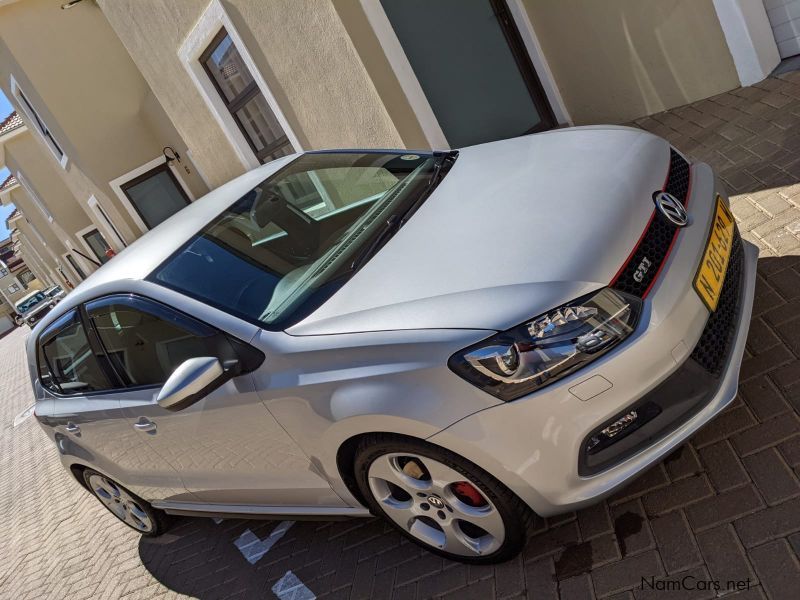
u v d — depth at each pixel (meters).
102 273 3.74
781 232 3.74
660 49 5.99
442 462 2.46
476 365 2.27
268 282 3.07
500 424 2.28
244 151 8.81
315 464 2.88
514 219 2.72
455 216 2.95
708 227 2.70
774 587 2.09
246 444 3.07
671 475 2.67
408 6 6.15
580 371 2.23
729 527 2.35
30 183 22.89
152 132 13.65
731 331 2.63
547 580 2.56
